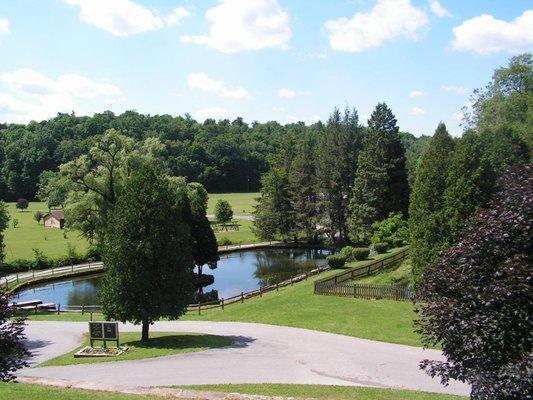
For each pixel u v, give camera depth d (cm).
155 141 5119
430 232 2734
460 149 2686
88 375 1798
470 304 946
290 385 1617
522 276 894
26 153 13388
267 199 7356
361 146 6875
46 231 8525
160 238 2323
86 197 4775
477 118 5538
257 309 3081
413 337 2261
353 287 3191
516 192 1024
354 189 6191
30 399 1213
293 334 2416
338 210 6875
